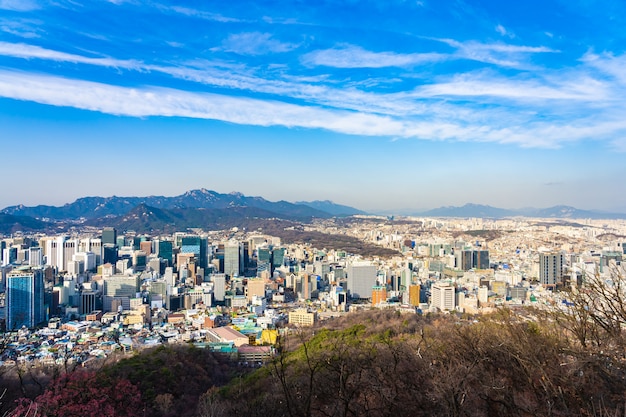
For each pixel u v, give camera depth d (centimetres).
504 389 3294
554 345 3191
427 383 3578
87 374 4591
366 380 3766
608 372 2839
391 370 3925
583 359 2889
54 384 4294
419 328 7819
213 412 4016
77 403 4041
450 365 3422
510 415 3169
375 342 5453
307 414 3359
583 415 2836
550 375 3052
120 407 4359
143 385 5262
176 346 7600
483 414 3209
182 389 5588
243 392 4591
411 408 3572
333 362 4069
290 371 4397
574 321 3189
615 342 2938
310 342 7094
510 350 3488
